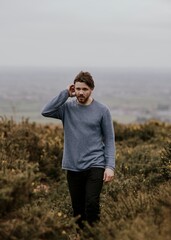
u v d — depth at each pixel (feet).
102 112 19.35
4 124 34.91
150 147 36.60
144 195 19.39
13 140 32.32
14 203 15.98
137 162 30.99
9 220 15.75
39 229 15.79
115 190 23.98
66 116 19.45
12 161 24.43
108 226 16.31
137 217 16.19
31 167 17.16
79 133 19.13
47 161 31.53
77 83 18.92
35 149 32.58
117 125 48.08
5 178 16.22
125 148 37.01
